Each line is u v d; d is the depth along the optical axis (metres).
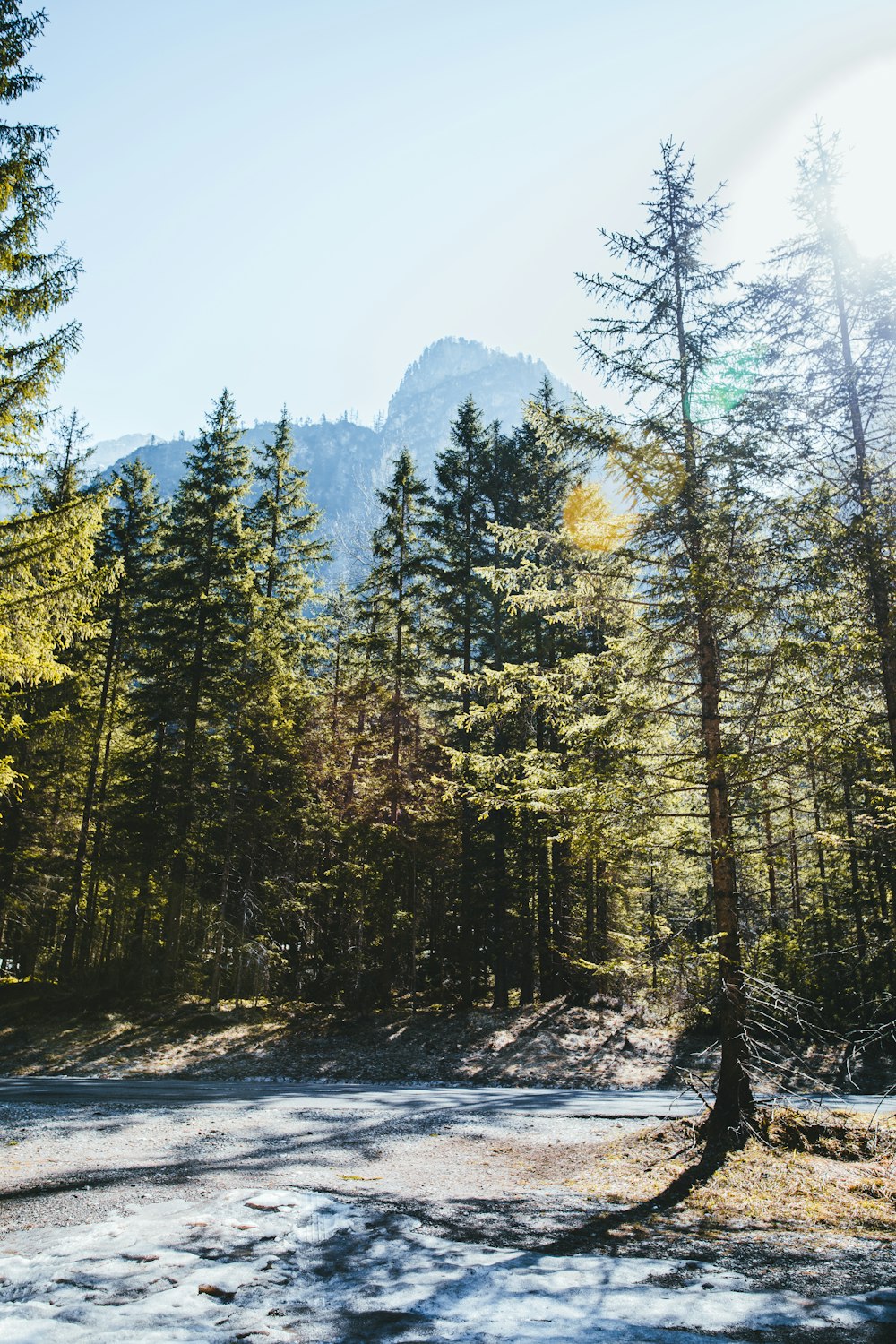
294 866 29.14
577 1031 21.42
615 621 11.33
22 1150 9.15
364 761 27.48
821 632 9.88
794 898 19.45
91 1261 5.12
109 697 30.05
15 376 11.79
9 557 11.98
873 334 10.83
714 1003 10.87
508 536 11.88
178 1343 3.89
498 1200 7.44
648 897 24.16
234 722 27.69
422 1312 4.44
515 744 24.77
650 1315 4.45
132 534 29.78
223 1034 21.73
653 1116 12.87
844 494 10.20
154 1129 10.77
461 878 26.23
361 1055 19.92
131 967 26.42
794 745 9.98
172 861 27.56
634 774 10.81
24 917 26.50
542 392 20.48
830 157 11.45
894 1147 9.37
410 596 27.20
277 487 33.00
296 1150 9.57
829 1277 5.29
